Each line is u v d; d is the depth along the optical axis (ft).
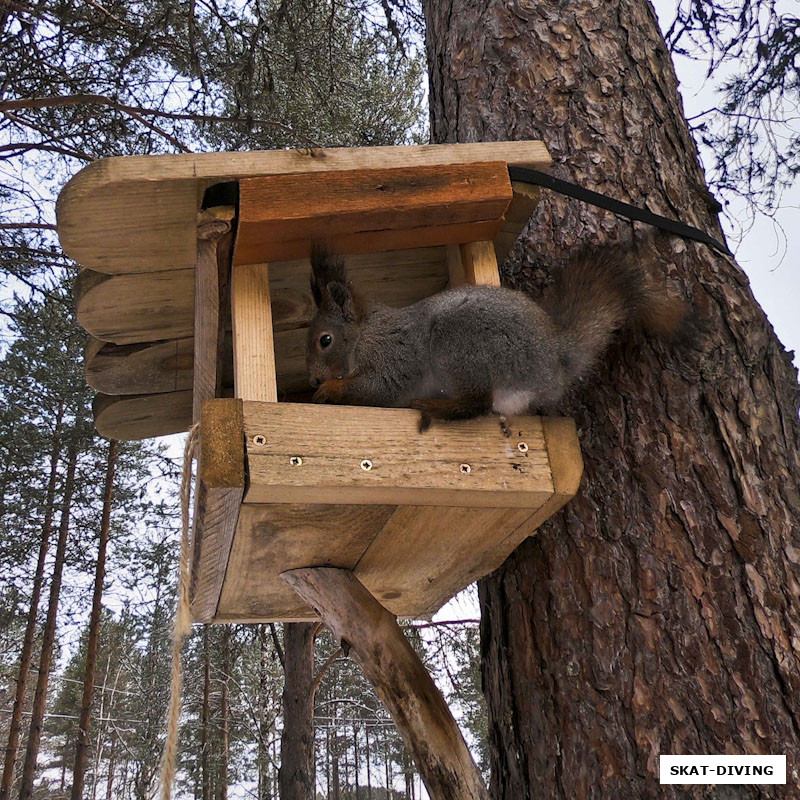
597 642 2.18
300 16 5.60
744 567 2.13
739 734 1.98
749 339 2.38
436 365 2.33
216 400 1.90
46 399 8.94
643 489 2.26
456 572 2.55
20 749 21.33
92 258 2.34
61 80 5.42
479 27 3.06
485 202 2.27
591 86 2.83
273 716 9.99
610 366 2.43
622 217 2.63
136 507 14.26
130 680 18.30
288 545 2.25
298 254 2.31
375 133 6.61
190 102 5.60
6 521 12.00
